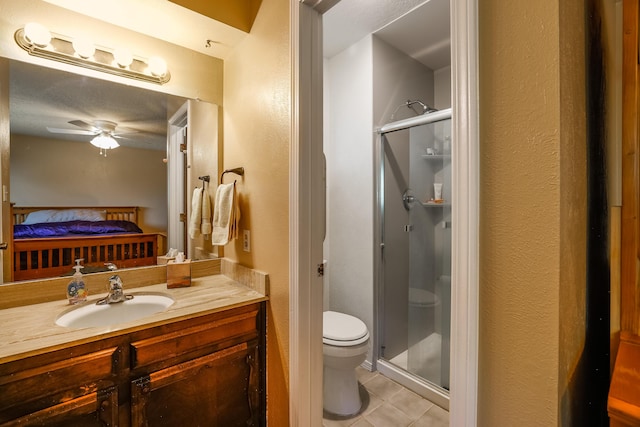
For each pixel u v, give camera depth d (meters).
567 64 0.62
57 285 1.37
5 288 1.26
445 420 1.71
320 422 1.37
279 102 1.40
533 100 0.62
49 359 0.94
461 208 0.71
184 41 1.69
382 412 1.78
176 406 1.19
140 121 1.64
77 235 1.47
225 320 1.33
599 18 0.84
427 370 2.10
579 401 0.70
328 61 2.47
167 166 1.73
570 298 0.64
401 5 1.85
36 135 1.38
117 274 1.53
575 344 0.68
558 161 0.59
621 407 0.54
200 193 1.78
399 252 2.32
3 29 1.29
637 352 0.72
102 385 1.03
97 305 1.34
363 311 2.24
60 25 1.41
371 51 2.15
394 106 2.31
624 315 0.77
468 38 0.70
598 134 0.83
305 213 1.29
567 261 0.62
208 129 1.84
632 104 0.76
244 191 1.67
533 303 0.62
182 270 1.58
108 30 1.53
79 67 1.46
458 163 0.72
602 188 0.87
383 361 2.19
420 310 2.43
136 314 1.40
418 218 2.43
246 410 1.41
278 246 1.41
